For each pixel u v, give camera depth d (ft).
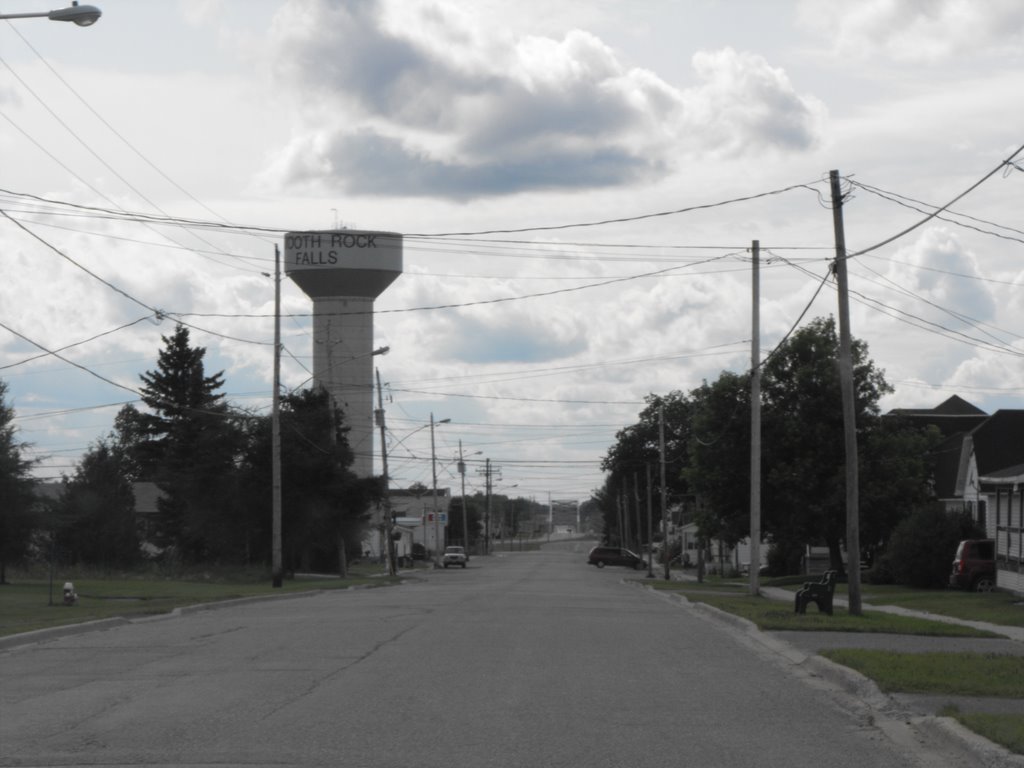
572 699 45.11
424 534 431.43
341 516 216.95
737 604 111.55
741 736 37.81
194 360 331.98
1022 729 35.19
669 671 54.85
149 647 65.00
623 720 40.50
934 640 73.46
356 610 96.94
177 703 43.88
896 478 193.88
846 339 100.89
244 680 50.16
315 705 43.21
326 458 213.46
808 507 196.13
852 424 100.22
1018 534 127.03
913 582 156.66
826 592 97.86
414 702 44.01
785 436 199.11
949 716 38.50
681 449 415.64
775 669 56.65
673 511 438.40
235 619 87.10
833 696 47.01
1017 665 53.62
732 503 205.46
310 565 246.68
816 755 34.86
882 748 36.04
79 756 34.24
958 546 143.95
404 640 67.92
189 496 217.36
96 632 76.43
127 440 356.59
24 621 81.92
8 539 162.30
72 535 208.44
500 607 101.04
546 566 332.80
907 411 251.60
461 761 33.37
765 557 295.89
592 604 111.04
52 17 62.34
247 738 36.78
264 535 214.28
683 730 38.73
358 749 35.01
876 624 83.97
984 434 163.63
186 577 190.29
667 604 120.37
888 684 46.73
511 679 50.70
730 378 205.26
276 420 159.02
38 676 52.47
